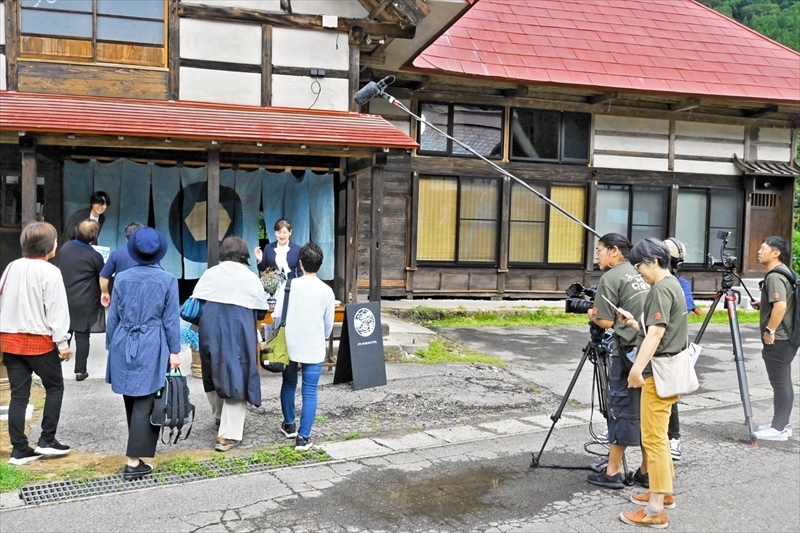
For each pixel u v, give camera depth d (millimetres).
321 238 9945
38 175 9297
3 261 9656
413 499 4438
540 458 5297
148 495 4352
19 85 8273
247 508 4203
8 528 3826
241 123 8148
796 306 5945
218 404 5609
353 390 7129
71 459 4938
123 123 7531
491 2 15633
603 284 4781
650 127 14914
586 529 4074
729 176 15492
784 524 4238
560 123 14250
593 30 15648
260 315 5391
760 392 7953
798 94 14836
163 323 4594
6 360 4762
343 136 8242
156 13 8703
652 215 15000
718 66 15289
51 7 8352
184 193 9578
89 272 6988
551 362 9203
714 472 5168
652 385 4191
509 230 13930
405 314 12133
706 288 15336
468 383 7703
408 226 13195
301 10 9172
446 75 12625
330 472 4879
